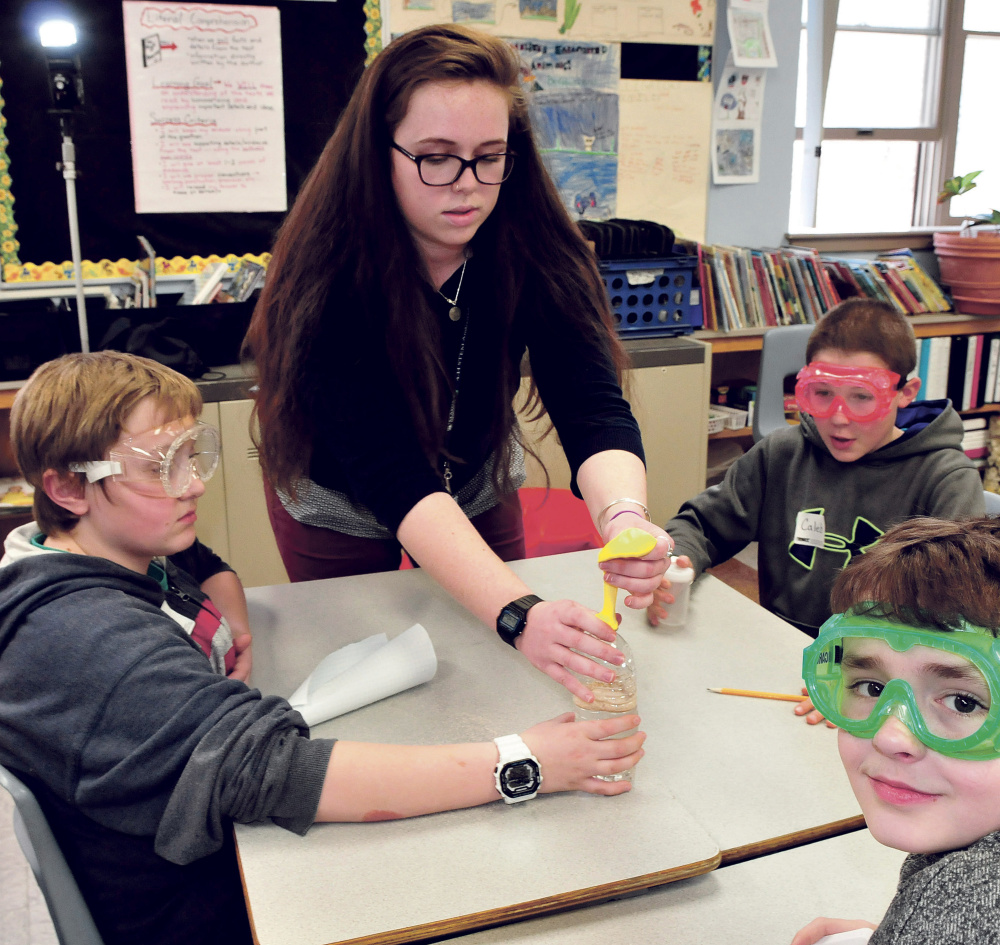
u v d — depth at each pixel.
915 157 4.12
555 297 1.33
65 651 0.89
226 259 2.91
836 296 3.45
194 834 0.86
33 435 0.99
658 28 3.32
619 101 3.33
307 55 2.84
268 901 0.77
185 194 2.81
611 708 1.03
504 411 1.42
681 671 1.17
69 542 1.04
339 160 1.20
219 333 2.69
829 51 3.75
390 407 1.20
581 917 0.79
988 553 0.56
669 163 3.47
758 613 1.34
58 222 2.71
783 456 1.77
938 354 3.64
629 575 0.99
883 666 0.58
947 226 4.18
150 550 1.04
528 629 0.98
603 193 3.39
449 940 0.76
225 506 2.62
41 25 2.15
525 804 0.91
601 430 1.29
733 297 3.26
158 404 1.01
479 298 1.34
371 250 1.19
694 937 0.76
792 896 0.81
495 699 1.09
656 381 3.03
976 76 4.07
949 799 0.55
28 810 0.85
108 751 0.87
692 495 3.20
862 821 0.89
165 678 0.88
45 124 2.63
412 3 2.98
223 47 2.75
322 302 1.20
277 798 0.86
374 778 0.88
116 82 2.67
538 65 3.19
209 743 0.86
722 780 0.94
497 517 1.62
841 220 4.07
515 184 1.30
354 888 0.79
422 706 1.08
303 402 1.26
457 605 1.36
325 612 1.34
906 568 0.57
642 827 0.87
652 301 3.11
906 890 0.54
